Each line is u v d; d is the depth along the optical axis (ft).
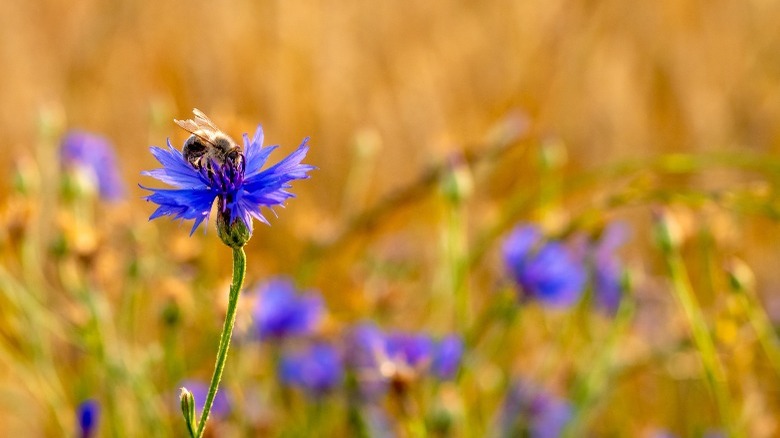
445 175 1.97
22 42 3.36
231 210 1.50
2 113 3.17
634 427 2.29
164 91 3.31
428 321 2.23
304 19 3.56
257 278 2.23
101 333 1.87
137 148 3.19
